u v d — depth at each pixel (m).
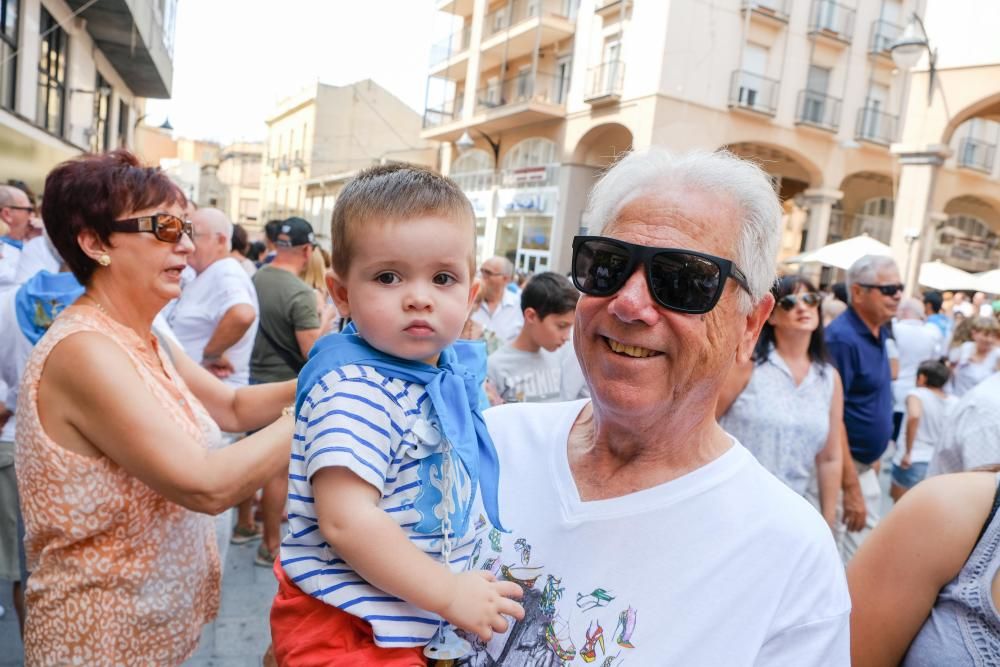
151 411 1.46
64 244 1.63
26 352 2.40
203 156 52.53
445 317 1.22
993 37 13.14
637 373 1.24
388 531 1.10
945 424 2.66
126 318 1.69
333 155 37.56
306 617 1.19
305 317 4.26
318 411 1.16
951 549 1.28
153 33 15.33
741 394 2.96
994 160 22.53
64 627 1.51
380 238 1.19
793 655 1.16
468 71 25.41
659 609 1.19
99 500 1.50
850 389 3.56
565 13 21.44
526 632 1.27
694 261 1.19
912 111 14.32
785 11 19.19
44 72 11.16
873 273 3.48
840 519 3.35
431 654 1.21
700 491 1.27
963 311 11.40
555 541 1.32
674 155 1.35
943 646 1.27
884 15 20.83
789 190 23.42
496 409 1.67
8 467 2.48
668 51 17.56
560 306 3.32
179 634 1.67
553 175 21.33
